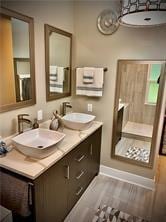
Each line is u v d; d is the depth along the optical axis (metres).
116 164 2.56
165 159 3.06
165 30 1.93
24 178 1.25
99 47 2.30
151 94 2.15
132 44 2.12
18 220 1.38
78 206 2.02
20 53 1.63
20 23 1.58
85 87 2.34
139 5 1.27
